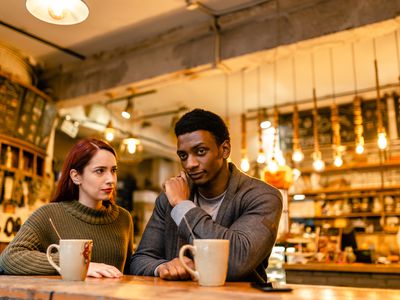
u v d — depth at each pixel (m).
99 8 4.01
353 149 6.30
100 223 1.90
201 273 1.11
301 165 6.68
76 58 5.11
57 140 7.29
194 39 4.35
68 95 5.17
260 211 1.45
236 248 1.29
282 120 6.81
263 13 3.96
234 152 7.26
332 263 4.38
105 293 0.92
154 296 0.88
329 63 5.21
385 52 4.90
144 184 8.81
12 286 1.06
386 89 6.06
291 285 1.15
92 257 1.84
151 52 4.63
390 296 0.92
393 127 5.94
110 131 4.96
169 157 8.79
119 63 4.84
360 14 3.49
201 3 3.94
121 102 6.63
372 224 6.18
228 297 0.88
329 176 6.54
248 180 1.61
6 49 4.57
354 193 6.30
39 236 1.78
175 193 1.42
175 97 6.45
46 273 1.52
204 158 1.46
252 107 6.87
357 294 0.95
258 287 1.05
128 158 5.55
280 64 5.25
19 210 4.49
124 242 1.96
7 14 4.13
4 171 4.33
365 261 4.50
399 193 5.99
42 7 3.02
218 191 1.59
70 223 1.86
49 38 4.61
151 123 7.73
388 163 6.01
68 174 1.93
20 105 4.55
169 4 3.96
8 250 1.64
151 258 1.60
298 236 4.86
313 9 3.73
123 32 4.49
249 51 4.00
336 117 5.05
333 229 5.19
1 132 4.26
